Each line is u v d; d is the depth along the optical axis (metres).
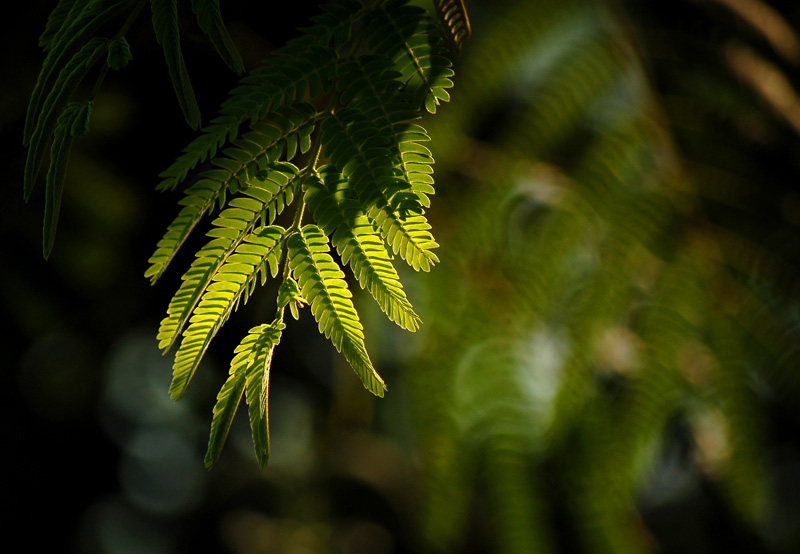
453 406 1.63
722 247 1.71
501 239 1.64
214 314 1.02
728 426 1.67
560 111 1.64
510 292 1.63
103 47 1.03
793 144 1.76
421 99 1.03
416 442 1.65
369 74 1.03
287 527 3.15
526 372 1.63
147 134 1.72
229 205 1.02
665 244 1.67
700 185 1.73
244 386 1.03
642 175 1.71
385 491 3.06
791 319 1.67
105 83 1.57
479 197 1.64
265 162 1.02
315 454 3.09
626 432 1.62
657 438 1.63
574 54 1.65
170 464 3.46
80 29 1.04
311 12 1.41
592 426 1.62
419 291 1.63
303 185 1.03
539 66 1.64
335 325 1.03
